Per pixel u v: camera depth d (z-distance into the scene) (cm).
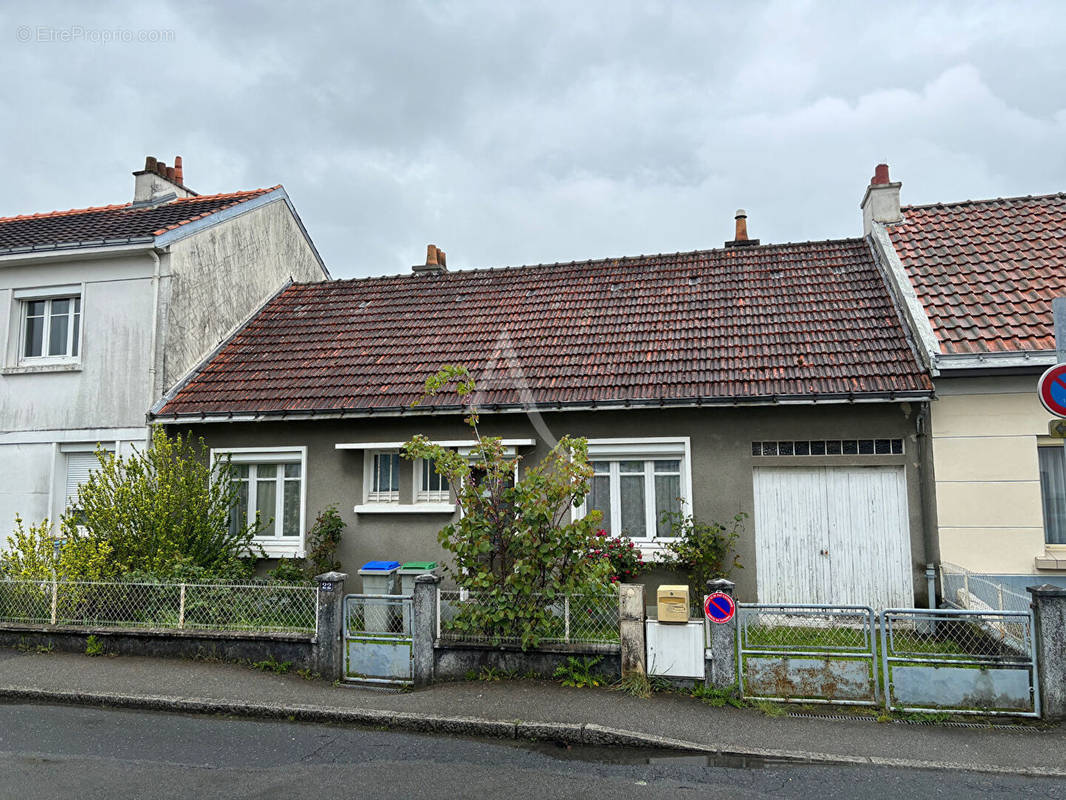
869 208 1395
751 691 712
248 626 866
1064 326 644
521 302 1382
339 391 1172
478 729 663
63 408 1252
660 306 1286
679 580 1023
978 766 582
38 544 1070
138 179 1603
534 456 1082
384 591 1025
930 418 985
